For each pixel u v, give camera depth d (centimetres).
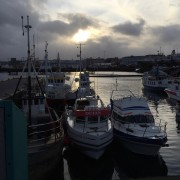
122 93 7000
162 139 1997
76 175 1794
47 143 1593
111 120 2322
